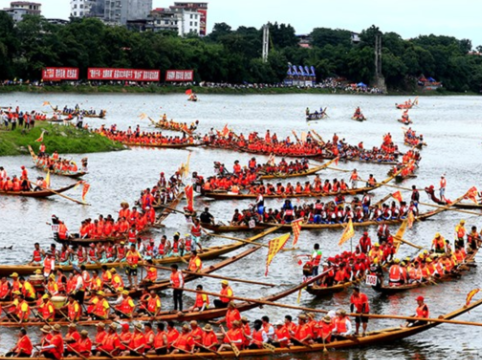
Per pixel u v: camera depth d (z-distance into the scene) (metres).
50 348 32.94
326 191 76.31
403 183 88.94
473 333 39.97
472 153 122.56
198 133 130.62
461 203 74.62
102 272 46.03
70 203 69.19
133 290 42.22
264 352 35.25
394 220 65.56
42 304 38.28
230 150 111.94
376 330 39.16
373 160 104.69
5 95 188.75
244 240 53.62
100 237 52.56
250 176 78.50
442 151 124.19
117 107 179.88
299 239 58.31
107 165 92.44
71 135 103.12
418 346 37.81
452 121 193.62
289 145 106.44
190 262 43.81
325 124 166.12
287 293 41.97
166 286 42.28
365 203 65.31
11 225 59.41
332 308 42.53
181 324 38.91
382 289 44.75
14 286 39.59
